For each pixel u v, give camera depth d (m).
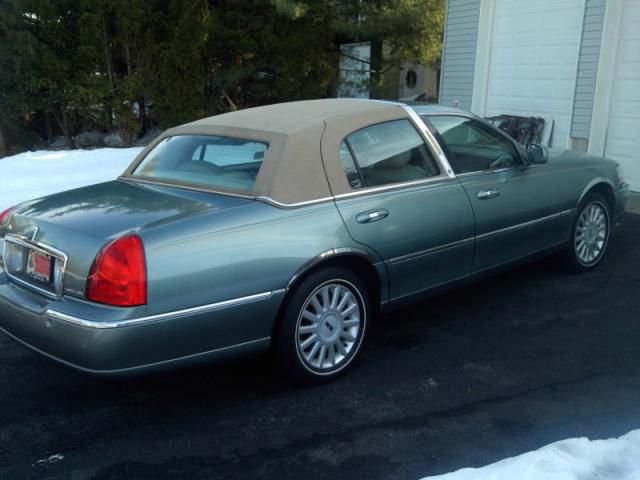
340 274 3.92
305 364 3.84
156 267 3.26
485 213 4.71
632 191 8.98
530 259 5.29
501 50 10.95
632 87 8.82
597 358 4.22
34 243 3.60
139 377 3.33
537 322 4.83
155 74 14.95
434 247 4.40
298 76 15.19
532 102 10.50
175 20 14.55
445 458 3.18
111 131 16.88
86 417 3.66
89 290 3.26
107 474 3.13
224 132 4.31
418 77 21.22
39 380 4.12
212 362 3.54
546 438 3.32
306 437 3.40
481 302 5.26
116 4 14.27
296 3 13.95
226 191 3.88
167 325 3.29
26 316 3.48
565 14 9.69
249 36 14.94
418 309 5.15
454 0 11.69
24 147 16.86
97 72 14.99
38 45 14.34
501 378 3.98
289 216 3.71
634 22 8.67
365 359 4.30
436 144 4.57
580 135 9.67
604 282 5.63
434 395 3.80
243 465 3.17
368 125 4.26
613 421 3.47
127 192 4.09
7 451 3.34
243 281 3.50
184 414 3.67
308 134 3.97
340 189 3.97
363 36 15.64
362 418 3.57
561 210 5.39
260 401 3.79
